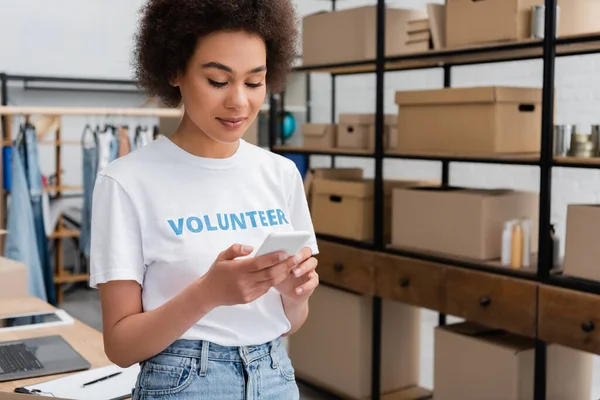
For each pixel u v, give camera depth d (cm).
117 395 153
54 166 583
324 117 601
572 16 264
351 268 332
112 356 101
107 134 480
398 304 341
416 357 352
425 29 302
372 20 327
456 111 287
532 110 288
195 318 95
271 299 111
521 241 270
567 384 284
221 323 105
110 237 100
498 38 269
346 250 334
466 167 466
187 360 102
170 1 103
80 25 588
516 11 261
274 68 115
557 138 254
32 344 187
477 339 288
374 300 324
